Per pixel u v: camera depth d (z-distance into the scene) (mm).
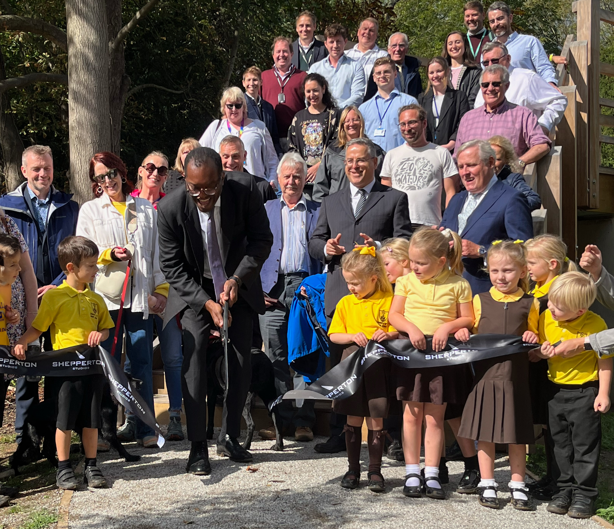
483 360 4035
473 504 4004
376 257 4344
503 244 4121
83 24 9289
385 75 6996
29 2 13523
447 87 7289
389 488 4230
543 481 4246
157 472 4535
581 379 3990
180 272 4551
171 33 16094
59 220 5359
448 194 5918
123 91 11945
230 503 3967
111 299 5031
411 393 4109
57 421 4277
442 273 4203
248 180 4625
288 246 5598
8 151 12883
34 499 4148
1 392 4398
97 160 5234
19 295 4539
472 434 3975
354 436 4266
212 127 7168
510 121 6137
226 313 4383
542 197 6531
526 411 3977
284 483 4293
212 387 5262
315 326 5094
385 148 6949
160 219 4520
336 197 5160
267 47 18203
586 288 3877
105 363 4344
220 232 4516
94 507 3945
